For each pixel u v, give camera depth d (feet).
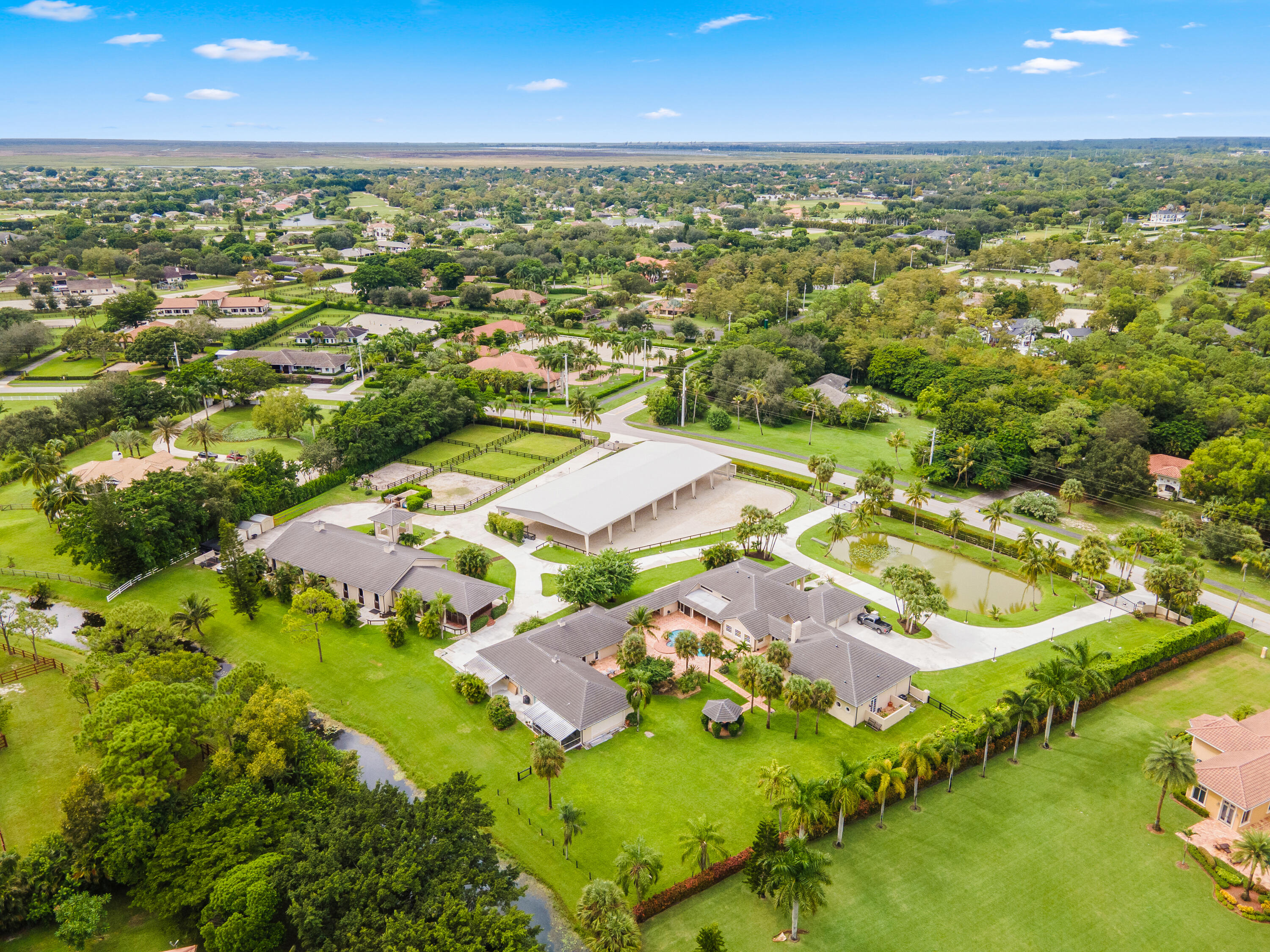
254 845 225.35
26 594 391.24
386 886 201.16
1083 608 399.85
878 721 305.12
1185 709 320.09
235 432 641.81
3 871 213.66
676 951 212.23
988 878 238.27
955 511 469.16
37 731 288.92
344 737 298.97
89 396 611.88
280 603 391.86
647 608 373.61
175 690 267.80
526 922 197.16
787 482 558.15
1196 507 512.22
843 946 215.51
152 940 214.48
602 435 651.25
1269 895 231.50
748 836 252.21
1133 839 254.47
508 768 281.95
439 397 647.56
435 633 360.48
